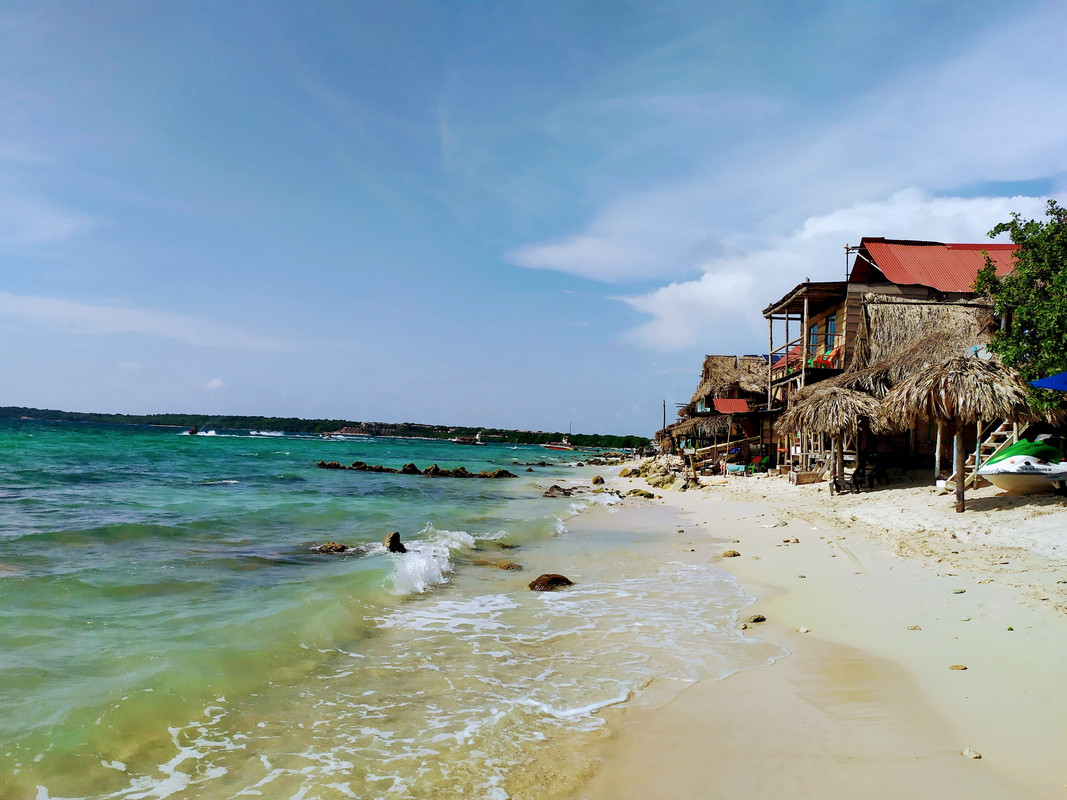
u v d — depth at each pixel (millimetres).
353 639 7531
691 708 5625
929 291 23750
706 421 37812
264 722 5273
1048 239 13664
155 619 7527
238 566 10672
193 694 5613
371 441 126625
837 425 18109
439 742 4996
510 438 166000
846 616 8047
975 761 4488
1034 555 9711
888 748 4750
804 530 14844
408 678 6348
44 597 8016
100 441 55031
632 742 4996
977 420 13367
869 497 17500
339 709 5582
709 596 9602
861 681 6055
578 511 21328
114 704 5188
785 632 7711
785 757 4688
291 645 6965
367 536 14414
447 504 22469
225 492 22969
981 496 14500
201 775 4426
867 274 26516
